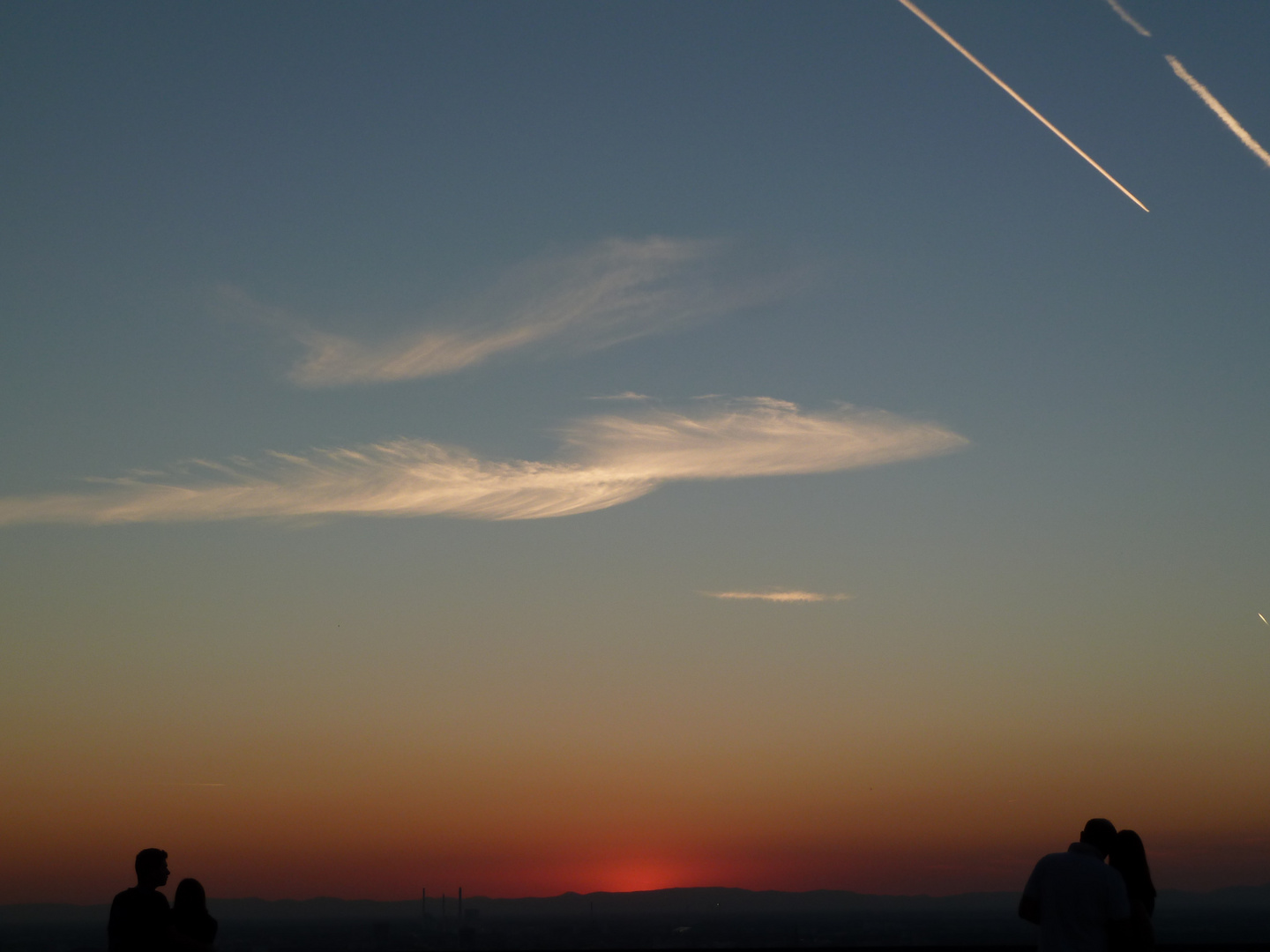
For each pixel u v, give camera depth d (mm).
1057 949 7480
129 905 8586
